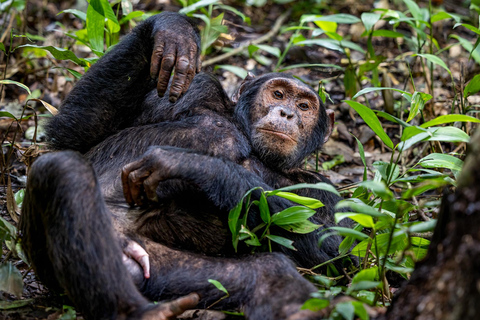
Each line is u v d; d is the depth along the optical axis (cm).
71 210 600
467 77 1245
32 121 1152
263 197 696
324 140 943
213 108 874
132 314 588
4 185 884
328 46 1181
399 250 704
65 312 656
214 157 731
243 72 1248
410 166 1119
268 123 836
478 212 458
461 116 721
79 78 971
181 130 817
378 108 1276
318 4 1650
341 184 1094
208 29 1230
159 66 798
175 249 707
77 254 597
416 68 1352
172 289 679
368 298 671
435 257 503
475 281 452
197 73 827
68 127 847
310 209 699
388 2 1594
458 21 1137
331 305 576
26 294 722
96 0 894
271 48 1241
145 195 726
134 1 1512
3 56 1301
